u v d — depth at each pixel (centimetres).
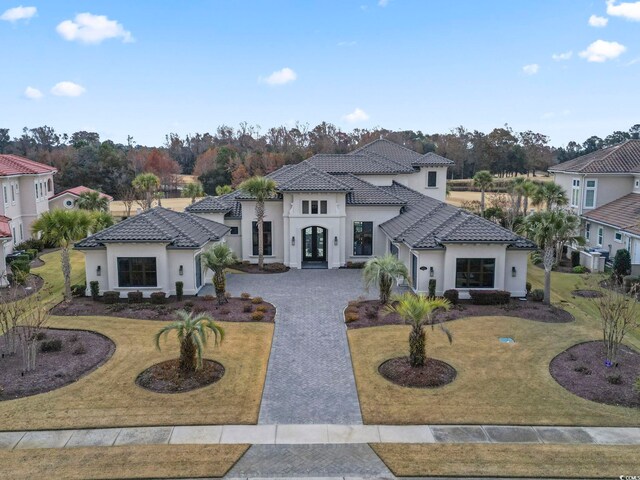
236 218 3919
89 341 2209
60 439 1444
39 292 3005
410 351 1931
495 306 2719
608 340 2056
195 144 14000
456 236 2783
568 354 2058
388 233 3397
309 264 3875
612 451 1378
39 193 4934
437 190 4878
